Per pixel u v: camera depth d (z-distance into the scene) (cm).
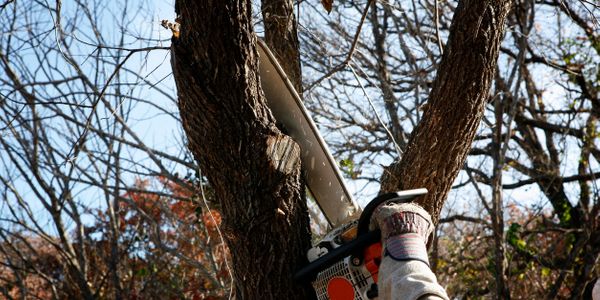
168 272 1015
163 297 992
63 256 977
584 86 1164
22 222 974
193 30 301
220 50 302
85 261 991
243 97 308
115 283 991
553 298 956
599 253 1001
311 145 330
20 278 1002
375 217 265
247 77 309
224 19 300
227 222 316
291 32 482
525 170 1122
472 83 347
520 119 1174
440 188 355
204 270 828
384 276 243
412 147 357
